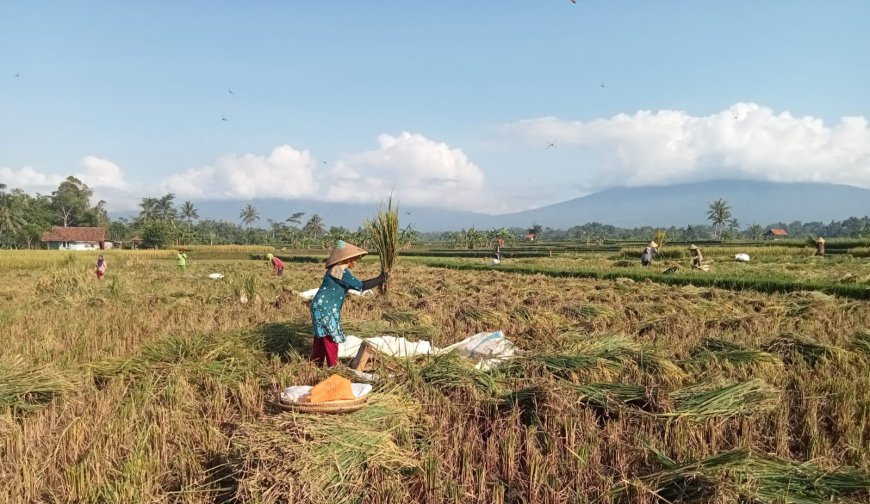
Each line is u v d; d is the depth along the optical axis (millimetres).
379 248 14469
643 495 4324
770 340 8617
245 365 7402
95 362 7492
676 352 8461
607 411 5871
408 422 5402
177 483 4586
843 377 6750
